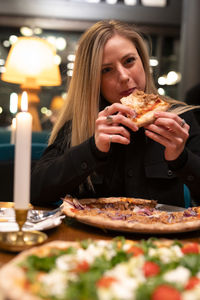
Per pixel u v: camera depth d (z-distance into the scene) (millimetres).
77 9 5238
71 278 592
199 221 981
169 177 1526
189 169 1257
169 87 5418
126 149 1576
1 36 5238
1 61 5184
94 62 1502
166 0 5406
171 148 1226
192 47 4930
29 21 5230
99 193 1555
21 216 860
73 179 1282
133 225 944
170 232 953
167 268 637
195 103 2965
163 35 5469
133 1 5379
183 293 542
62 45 5305
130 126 1210
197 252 721
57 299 536
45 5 5195
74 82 1621
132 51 1531
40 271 643
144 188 1534
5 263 790
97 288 552
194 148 1633
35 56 4266
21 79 4492
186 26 4992
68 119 1669
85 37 1568
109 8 5293
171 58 5453
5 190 2150
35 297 529
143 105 1303
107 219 1020
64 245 750
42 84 4535
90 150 1255
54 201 1354
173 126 1195
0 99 5043
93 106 1536
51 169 1337
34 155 2094
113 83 1528
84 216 1018
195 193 1343
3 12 5152
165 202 1523
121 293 534
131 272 616
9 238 872
